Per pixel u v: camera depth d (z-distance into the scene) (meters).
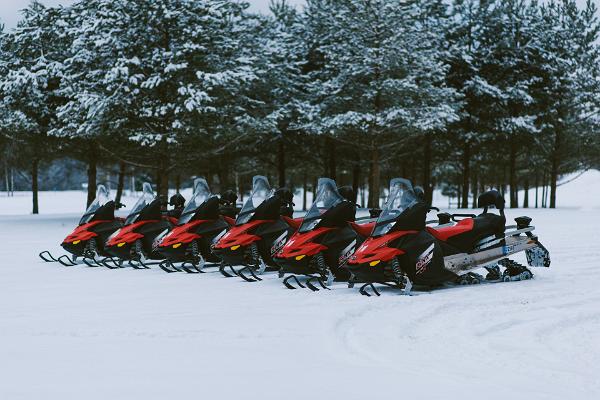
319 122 31.92
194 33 26.98
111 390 4.70
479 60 38.34
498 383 4.86
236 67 27.81
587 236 16.25
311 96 33.75
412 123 30.72
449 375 5.08
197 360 5.56
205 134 27.84
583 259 12.20
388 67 31.44
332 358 5.62
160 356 5.71
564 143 41.22
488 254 9.80
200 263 12.09
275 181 58.59
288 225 11.41
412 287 9.69
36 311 8.03
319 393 4.61
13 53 30.28
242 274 11.03
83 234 13.09
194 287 10.02
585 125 41.47
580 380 4.95
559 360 5.57
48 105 29.72
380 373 5.12
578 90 40.62
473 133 37.16
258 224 11.27
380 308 8.04
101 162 36.41
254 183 11.58
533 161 43.47
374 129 31.38
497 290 9.19
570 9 42.28
